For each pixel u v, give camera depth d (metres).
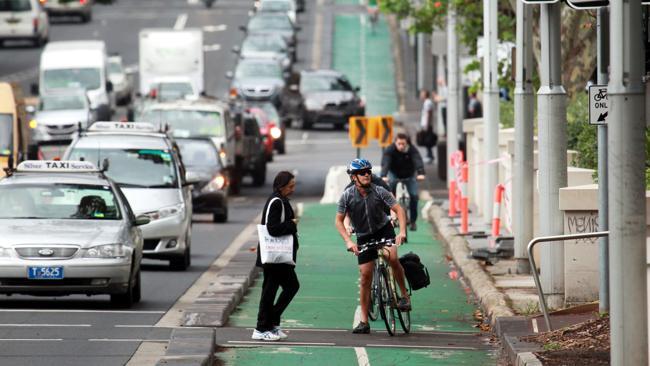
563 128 43.09
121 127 60.94
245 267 52.50
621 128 25.08
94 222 43.31
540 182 43.00
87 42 143.12
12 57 186.50
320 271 54.94
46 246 41.25
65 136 127.12
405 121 150.75
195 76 149.50
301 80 152.62
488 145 66.44
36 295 41.84
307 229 72.56
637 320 25.33
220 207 75.62
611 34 25.11
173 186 55.97
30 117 144.50
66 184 44.88
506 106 80.19
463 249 58.28
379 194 37.94
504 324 37.00
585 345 32.22
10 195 44.31
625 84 25.02
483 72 73.81
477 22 80.38
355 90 151.62
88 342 35.25
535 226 52.06
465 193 65.19
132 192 54.97
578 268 41.19
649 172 37.84
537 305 41.06
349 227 39.59
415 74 169.25
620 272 25.30
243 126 102.06
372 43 199.12
